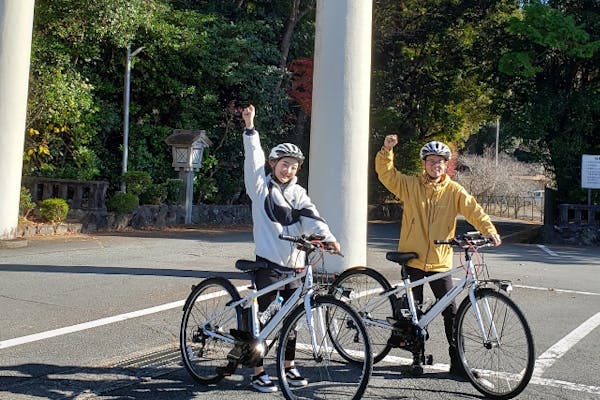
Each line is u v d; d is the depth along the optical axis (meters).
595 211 18.59
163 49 19.16
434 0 25.22
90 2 14.38
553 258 13.37
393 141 5.12
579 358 5.52
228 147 21.17
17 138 11.80
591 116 20.14
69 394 4.45
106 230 15.44
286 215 4.65
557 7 20.52
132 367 5.11
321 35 8.70
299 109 24.64
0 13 11.49
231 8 23.08
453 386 4.75
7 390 4.48
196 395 4.52
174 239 14.18
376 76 26.34
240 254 11.77
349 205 8.52
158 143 20.34
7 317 6.54
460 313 4.80
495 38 21.86
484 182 35.97
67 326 6.28
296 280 4.68
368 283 5.48
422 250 5.07
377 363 5.27
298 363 5.13
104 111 18.66
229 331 4.74
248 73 20.73
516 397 4.50
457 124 29.14
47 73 14.73
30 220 14.23
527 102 21.36
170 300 7.55
